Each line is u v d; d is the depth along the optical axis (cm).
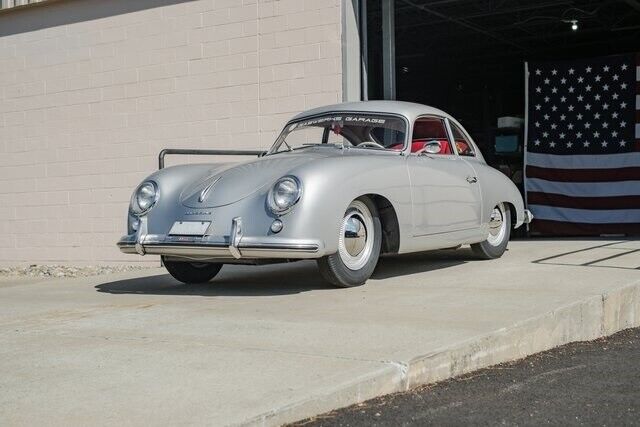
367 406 287
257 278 595
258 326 390
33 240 1043
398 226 518
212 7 908
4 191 1062
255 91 880
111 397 276
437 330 366
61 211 1023
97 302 497
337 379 289
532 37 1678
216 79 906
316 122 595
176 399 271
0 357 343
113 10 977
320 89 840
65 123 1016
